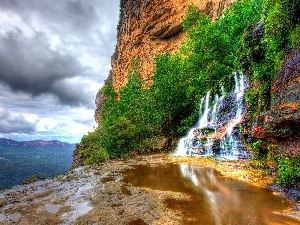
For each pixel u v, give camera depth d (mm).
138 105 32094
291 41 9680
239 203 7410
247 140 14531
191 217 6465
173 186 9844
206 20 28141
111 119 32000
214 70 24656
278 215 6395
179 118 29812
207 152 18469
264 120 10609
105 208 7445
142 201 7980
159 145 24750
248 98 14062
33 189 10477
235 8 27516
